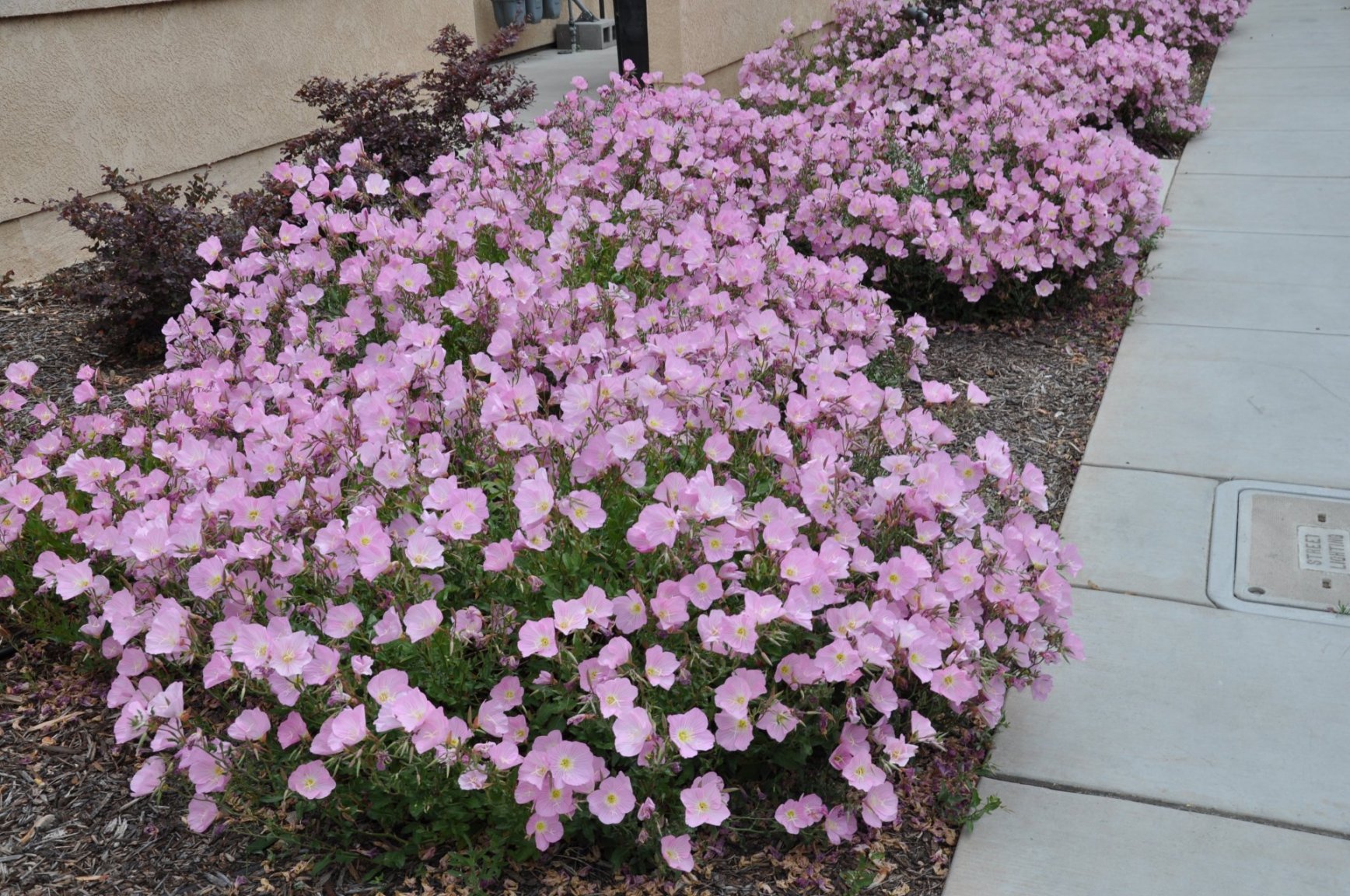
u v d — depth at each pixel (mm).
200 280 4504
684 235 4133
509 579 2475
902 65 8008
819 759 2545
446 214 4371
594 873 2355
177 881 2340
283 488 2652
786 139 5828
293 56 7273
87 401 3574
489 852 2352
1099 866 2404
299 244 4215
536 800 2172
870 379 4191
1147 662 3045
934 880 2381
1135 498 3832
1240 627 3168
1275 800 2568
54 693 2885
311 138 5734
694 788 2188
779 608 2275
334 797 2322
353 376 3354
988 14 10344
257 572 2527
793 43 10312
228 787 2289
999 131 5766
